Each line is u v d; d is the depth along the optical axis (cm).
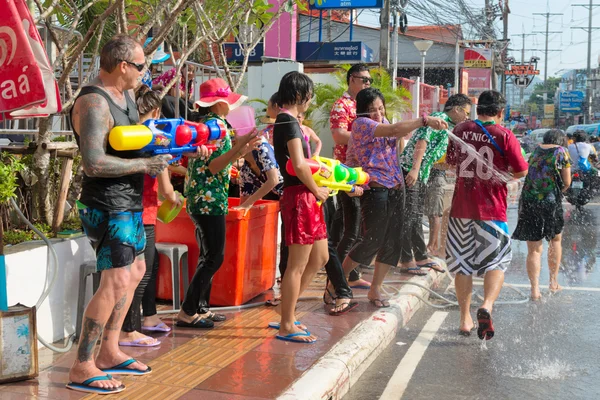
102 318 383
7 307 397
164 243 577
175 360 447
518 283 798
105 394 384
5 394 380
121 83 376
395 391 446
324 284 697
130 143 354
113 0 561
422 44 1655
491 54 2769
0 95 371
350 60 1745
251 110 530
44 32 590
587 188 1474
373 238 584
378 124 564
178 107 645
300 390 388
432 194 796
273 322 538
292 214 480
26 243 461
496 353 527
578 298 719
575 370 489
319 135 1291
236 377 416
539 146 703
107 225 376
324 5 1650
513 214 1323
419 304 675
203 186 507
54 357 445
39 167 518
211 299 587
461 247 565
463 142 556
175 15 539
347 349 468
